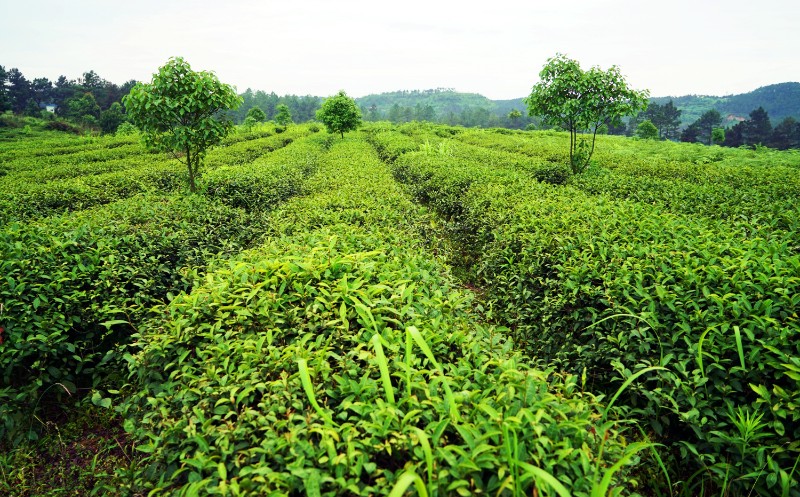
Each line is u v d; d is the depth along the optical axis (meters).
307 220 5.98
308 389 2.03
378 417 2.13
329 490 1.90
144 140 9.09
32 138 49.97
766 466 2.69
